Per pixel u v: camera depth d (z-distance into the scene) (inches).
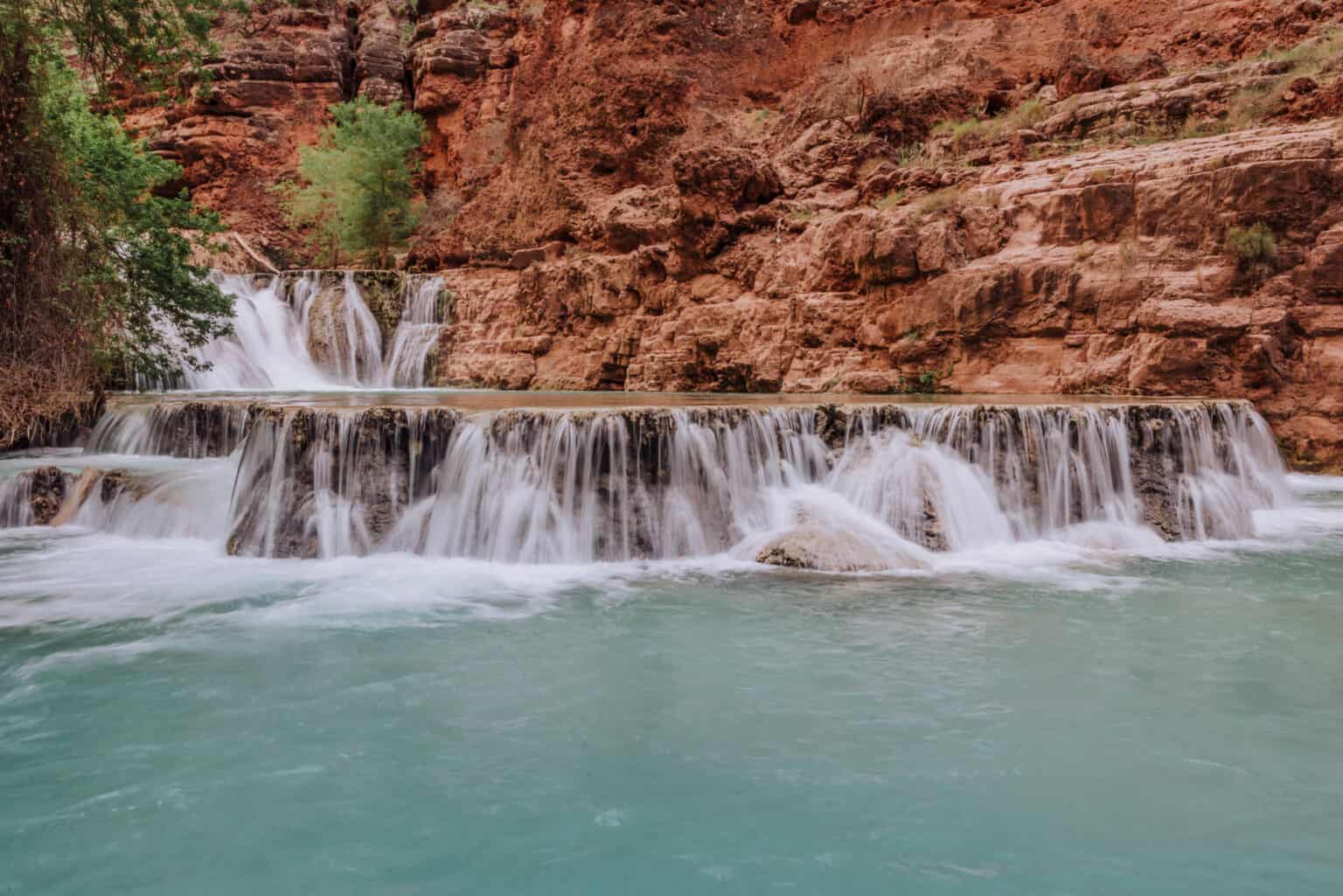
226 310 727.1
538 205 1061.8
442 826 176.9
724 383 776.9
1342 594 335.0
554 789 191.5
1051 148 784.3
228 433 530.3
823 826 175.8
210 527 433.1
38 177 587.8
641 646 282.5
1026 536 428.1
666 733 219.1
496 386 936.9
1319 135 606.5
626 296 891.4
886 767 200.2
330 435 410.0
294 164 1444.4
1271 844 166.7
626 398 644.1
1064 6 1019.3
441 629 299.4
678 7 1087.6
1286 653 269.9
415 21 1581.0
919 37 1087.0
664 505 403.2
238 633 295.6
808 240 789.2
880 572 372.5
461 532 399.5
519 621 308.3
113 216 671.1
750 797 187.5
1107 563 389.1
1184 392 594.2
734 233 852.6
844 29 1155.9
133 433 567.2
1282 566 379.9
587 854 167.2
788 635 292.2
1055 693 240.7
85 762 203.3
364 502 406.6
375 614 317.1
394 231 1349.7
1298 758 201.2
